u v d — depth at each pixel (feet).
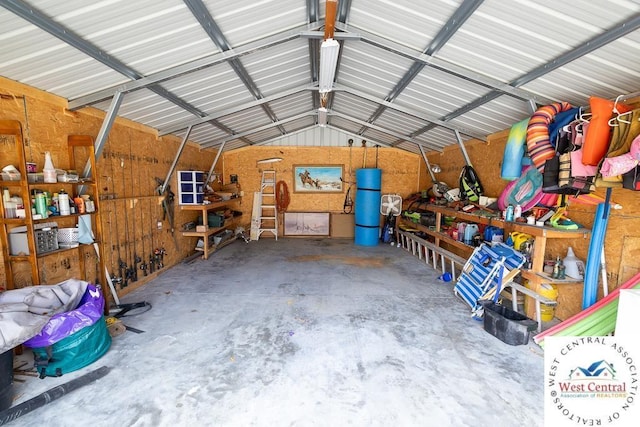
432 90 12.42
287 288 13.62
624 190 8.78
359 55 11.46
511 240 12.16
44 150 9.28
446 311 11.35
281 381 7.33
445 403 6.64
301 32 9.57
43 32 6.61
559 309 10.83
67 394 6.78
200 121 15.52
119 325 9.67
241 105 15.16
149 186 15.01
